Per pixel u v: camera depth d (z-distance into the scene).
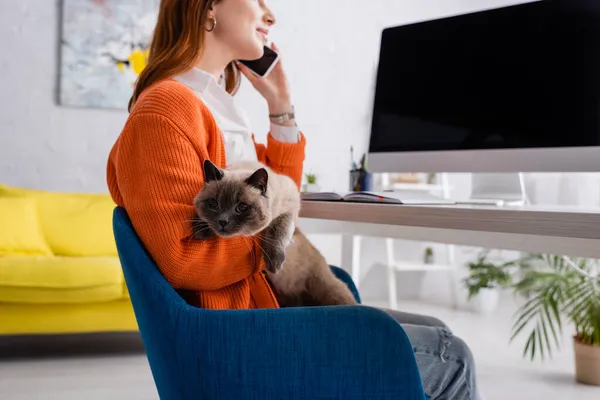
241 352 0.91
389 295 4.96
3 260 2.99
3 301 2.98
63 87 4.02
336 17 4.89
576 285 2.96
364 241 5.11
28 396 2.52
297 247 1.37
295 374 0.91
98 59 4.08
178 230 0.97
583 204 4.17
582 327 2.97
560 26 1.44
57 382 2.74
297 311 0.92
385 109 1.79
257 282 1.16
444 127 1.63
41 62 4.00
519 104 1.49
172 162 1.00
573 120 1.39
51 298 3.01
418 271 5.25
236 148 1.35
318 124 4.84
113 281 3.07
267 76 1.57
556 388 2.82
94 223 3.73
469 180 5.15
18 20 3.94
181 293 1.08
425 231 1.31
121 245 0.96
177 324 0.91
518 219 0.88
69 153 4.09
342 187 4.91
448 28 1.66
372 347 0.91
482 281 4.56
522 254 4.98
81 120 4.11
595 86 1.36
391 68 1.79
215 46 1.34
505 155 1.49
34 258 3.07
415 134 1.70
